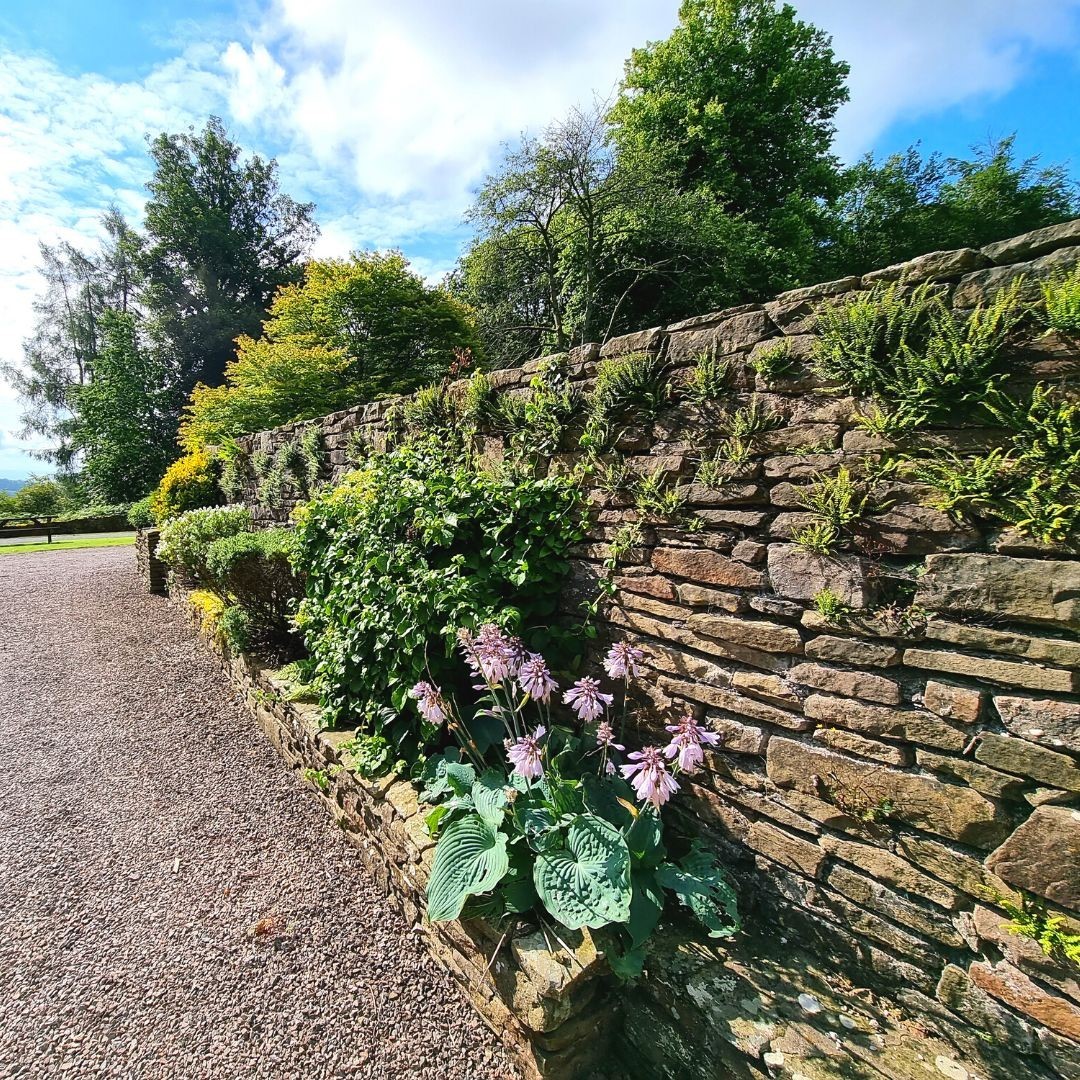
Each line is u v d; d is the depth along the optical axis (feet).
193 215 61.62
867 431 4.45
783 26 40.42
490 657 5.77
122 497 60.64
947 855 4.06
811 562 4.84
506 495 7.88
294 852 7.61
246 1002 5.42
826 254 43.09
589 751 6.78
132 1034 5.08
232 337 63.36
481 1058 4.95
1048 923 3.57
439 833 5.94
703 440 5.82
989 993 3.84
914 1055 3.93
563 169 33.94
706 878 5.11
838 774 4.67
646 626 6.54
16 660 14.96
